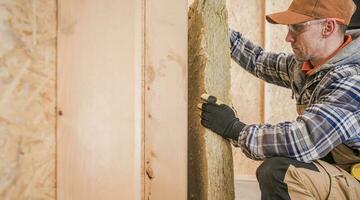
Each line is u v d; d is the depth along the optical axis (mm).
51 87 852
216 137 1265
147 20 981
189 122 1366
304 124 1214
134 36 958
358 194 1271
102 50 914
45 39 837
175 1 1032
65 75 869
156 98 1002
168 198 1027
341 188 1249
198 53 1291
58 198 866
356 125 1218
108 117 923
